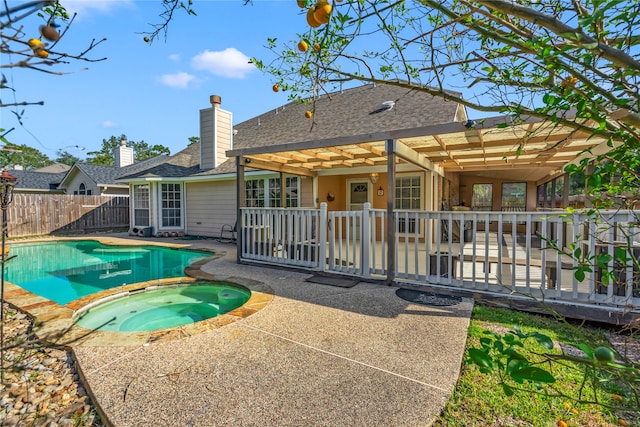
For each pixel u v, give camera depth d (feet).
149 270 26.35
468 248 29.71
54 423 7.21
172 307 17.08
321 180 35.01
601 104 4.43
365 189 36.81
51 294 19.74
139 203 45.29
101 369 9.07
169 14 7.06
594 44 3.44
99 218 50.90
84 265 28.32
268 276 20.02
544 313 13.42
